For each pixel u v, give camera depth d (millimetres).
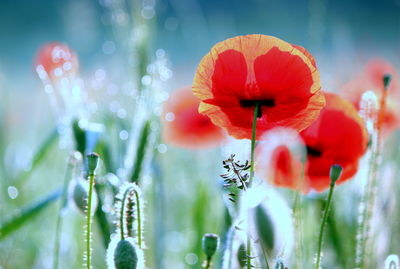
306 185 1118
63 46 1172
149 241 1345
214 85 1021
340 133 1096
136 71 1232
